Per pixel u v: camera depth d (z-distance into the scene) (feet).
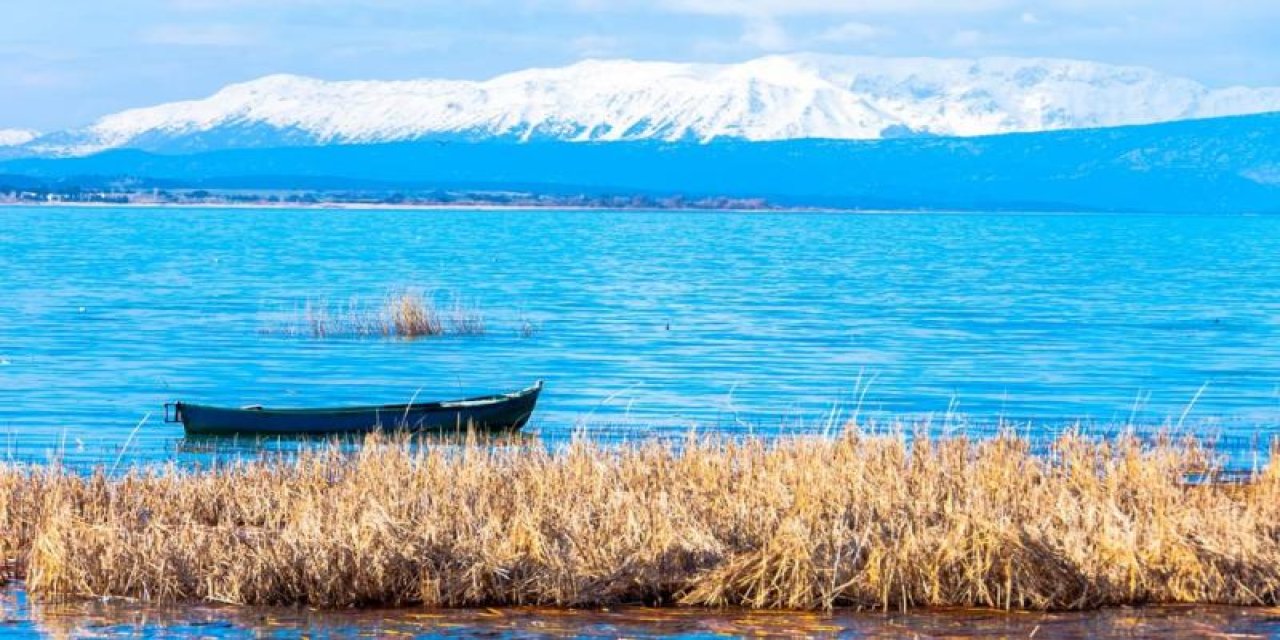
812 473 140.87
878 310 507.71
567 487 141.28
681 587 120.16
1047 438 222.07
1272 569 121.29
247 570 119.14
